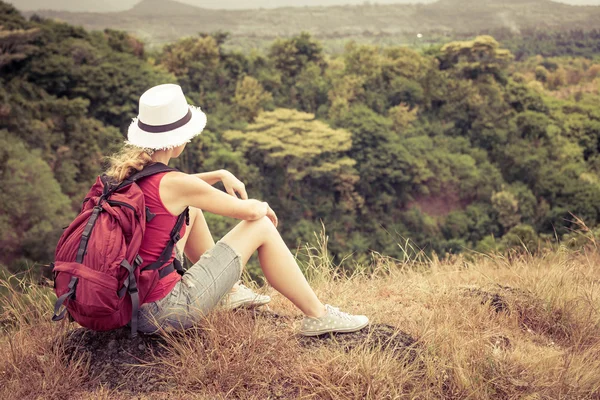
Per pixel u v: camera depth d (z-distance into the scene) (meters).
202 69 97.81
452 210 80.56
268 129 82.62
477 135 93.38
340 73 105.19
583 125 92.31
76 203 60.81
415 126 93.56
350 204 75.75
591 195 74.81
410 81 99.75
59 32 85.12
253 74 104.81
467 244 71.56
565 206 75.06
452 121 96.06
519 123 92.81
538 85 110.75
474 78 104.50
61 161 64.12
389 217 77.00
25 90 72.94
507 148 88.12
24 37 75.31
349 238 71.12
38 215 46.38
